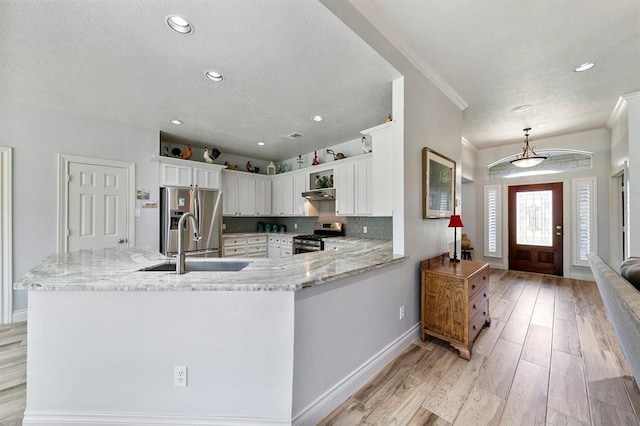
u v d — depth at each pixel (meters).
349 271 1.73
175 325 1.43
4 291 2.82
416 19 1.97
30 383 1.42
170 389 1.43
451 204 3.16
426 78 2.67
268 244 5.65
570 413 1.62
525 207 5.44
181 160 4.15
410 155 2.46
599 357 2.25
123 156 3.60
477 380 1.96
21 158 2.91
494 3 1.81
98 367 1.43
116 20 1.69
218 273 1.64
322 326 1.63
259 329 1.44
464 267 2.64
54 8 1.58
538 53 2.37
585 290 4.16
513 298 3.81
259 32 1.81
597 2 1.79
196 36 1.86
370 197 4.02
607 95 3.18
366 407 1.70
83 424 1.42
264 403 1.44
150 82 2.49
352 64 2.18
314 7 1.59
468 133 4.66
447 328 2.36
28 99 2.84
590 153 4.66
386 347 2.19
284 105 3.03
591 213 4.66
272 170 5.98
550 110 3.63
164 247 3.93
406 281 2.45
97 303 1.43
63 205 3.15
